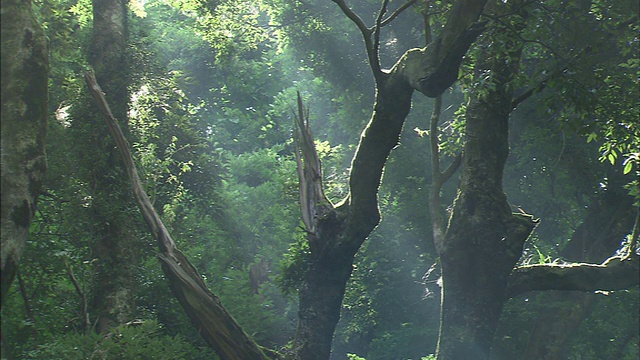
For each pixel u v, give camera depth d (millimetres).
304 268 14039
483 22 10633
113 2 17828
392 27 24938
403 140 24406
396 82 11914
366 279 24688
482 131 13125
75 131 16172
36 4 16359
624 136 13469
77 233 15727
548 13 13188
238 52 21438
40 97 7609
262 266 25703
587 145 21703
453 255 13062
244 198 26281
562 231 24453
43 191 15875
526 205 23172
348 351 26406
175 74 21500
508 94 13164
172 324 16672
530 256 21391
